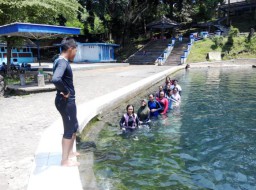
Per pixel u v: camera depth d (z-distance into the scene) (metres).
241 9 52.47
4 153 5.51
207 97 13.78
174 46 39.72
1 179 4.43
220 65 32.59
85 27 48.06
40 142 5.91
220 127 8.77
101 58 38.19
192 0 50.66
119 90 13.42
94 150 6.74
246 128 8.65
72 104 4.34
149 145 7.25
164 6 49.53
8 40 19.48
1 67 23.17
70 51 4.20
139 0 44.06
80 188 3.98
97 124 9.03
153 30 52.81
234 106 11.68
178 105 11.77
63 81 4.20
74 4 21.64
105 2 37.62
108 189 4.86
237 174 5.62
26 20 20.06
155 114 10.02
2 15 19.30
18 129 7.19
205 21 51.81
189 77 22.55
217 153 6.72
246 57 34.66
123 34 45.16
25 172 4.66
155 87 17.42
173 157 6.45
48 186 4.03
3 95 12.48
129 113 8.55
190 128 8.71
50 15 20.73
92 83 16.78
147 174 5.54
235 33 37.88
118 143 7.37
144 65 34.78
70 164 4.70
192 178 5.43
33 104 10.41
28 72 22.12
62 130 6.83
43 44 45.69
